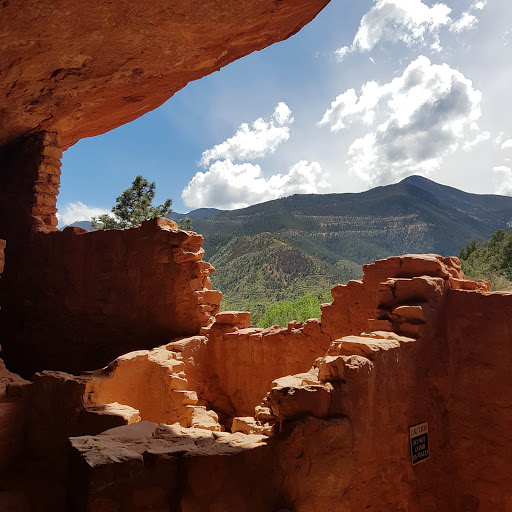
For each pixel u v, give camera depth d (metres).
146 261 14.19
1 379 9.14
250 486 4.88
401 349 6.79
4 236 17.47
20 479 7.64
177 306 13.40
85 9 8.65
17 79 11.77
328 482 5.34
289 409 5.41
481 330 7.56
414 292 7.71
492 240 29.14
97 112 16.02
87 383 8.30
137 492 4.55
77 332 15.55
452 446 7.62
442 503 7.37
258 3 9.30
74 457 4.87
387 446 6.41
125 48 10.62
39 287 16.61
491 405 7.37
